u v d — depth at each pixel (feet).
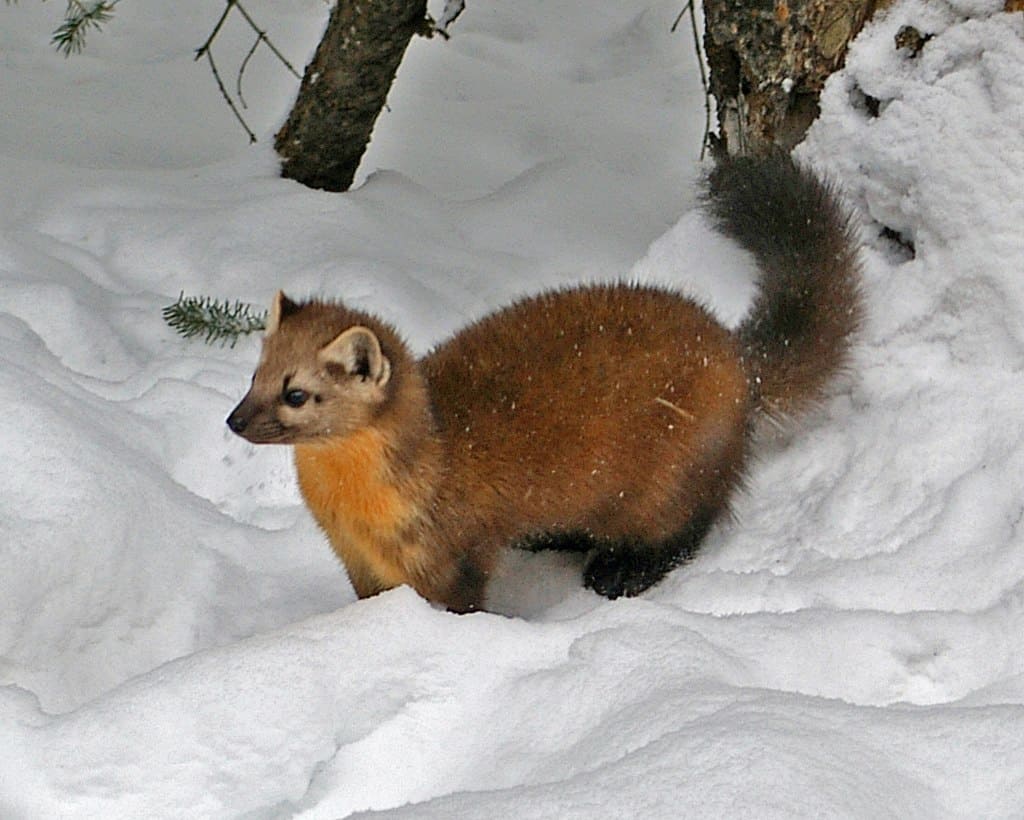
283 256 30.63
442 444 21.08
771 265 25.21
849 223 25.17
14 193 32.35
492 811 14.39
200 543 22.88
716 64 28.14
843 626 18.98
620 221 32.96
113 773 16.49
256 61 40.65
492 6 44.96
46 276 29.07
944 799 14.92
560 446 21.86
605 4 45.50
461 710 17.74
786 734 15.08
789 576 21.29
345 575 23.26
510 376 21.86
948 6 24.00
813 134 26.12
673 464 22.47
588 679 17.33
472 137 37.81
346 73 32.42
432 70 41.04
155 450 24.97
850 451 23.50
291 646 18.39
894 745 15.40
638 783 14.44
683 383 22.30
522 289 30.27
